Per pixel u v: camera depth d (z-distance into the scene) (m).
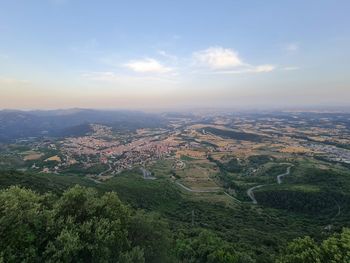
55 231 23.97
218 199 155.25
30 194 27.36
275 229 102.00
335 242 28.72
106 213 28.91
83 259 23.72
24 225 22.39
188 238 61.19
